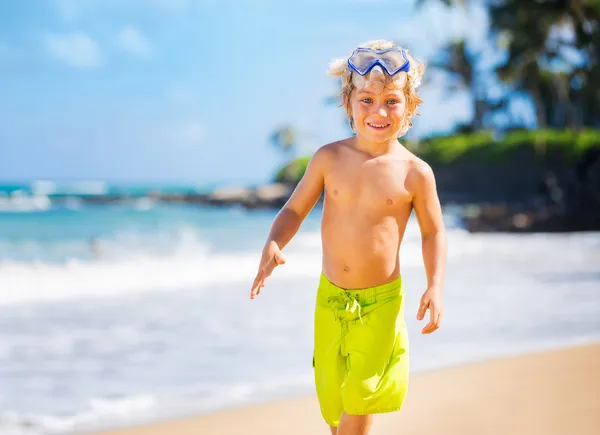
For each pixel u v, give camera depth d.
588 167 45.66
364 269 3.38
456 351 6.98
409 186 3.40
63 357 6.92
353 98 3.43
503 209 41.88
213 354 7.00
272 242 3.45
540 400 4.93
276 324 8.62
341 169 3.45
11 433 4.57
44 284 12.74
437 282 3.32
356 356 3.32
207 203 66.88
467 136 52.88
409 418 4.53
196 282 13.38
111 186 127.12
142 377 6.12
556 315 9.06
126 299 11.01
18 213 46.22
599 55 48.84
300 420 4.73
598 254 19.61
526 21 48.31
